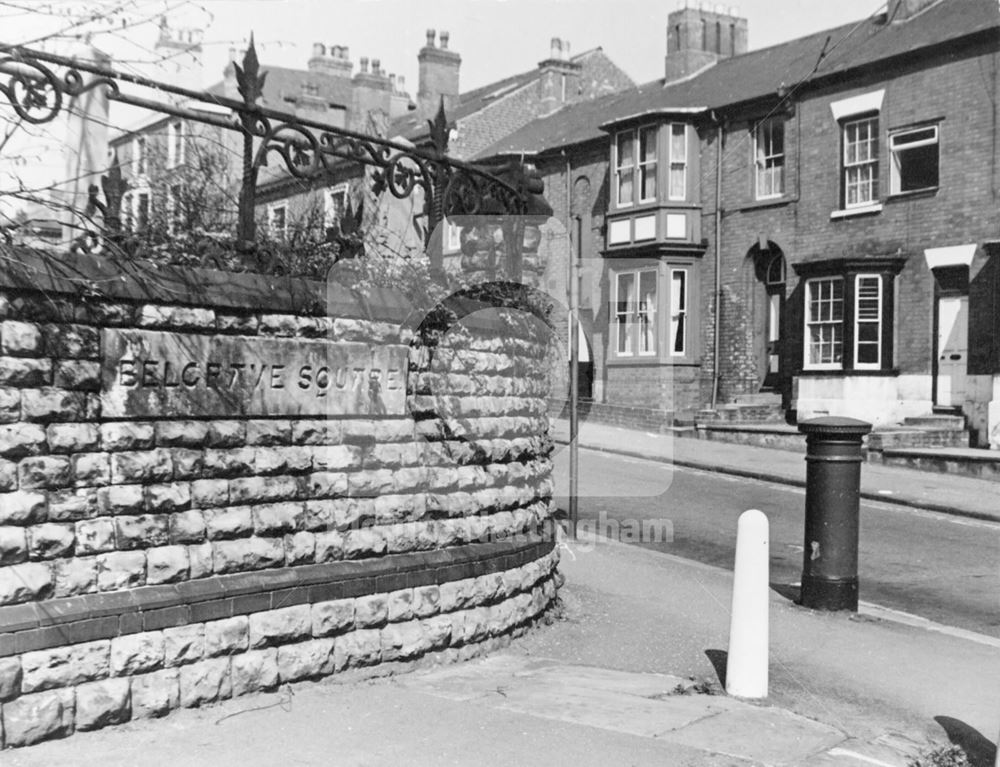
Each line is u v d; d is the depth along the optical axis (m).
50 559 4.45
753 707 5.50
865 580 9.52
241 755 4.32
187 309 4.97
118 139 7.03
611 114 27.86
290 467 5.37
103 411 4.65
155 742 4.41
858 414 20.39
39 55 4.66
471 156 30.89
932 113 19.75
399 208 7.07
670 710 5.30
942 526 12.51
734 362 23.33
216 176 7.25
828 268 20.98
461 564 6.14
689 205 24.23
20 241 4.77
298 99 29.95
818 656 6.61
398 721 4.85
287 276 5.47
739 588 5.76
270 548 5.23
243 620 5.01
